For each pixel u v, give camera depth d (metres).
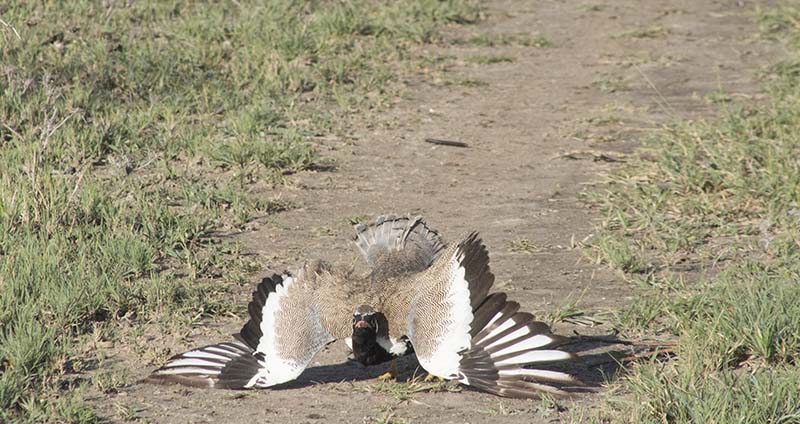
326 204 20.34
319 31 32.09
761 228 19.03
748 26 36.78
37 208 17.89
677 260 17.73
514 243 18.47
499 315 12.09
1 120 22.56
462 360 11.89
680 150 23.33
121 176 20.81
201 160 22.22
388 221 14.52
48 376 13.24
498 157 23.64
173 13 32.28
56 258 16.00
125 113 24.28
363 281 13.17
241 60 28.70
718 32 35.94
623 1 40.19
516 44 33.78
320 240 18.50
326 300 12.93
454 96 28.30
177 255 17.31
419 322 12.37
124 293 15.59
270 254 17.80
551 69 31.34
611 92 29.11
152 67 27.03
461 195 21.11
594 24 36.72
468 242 12.46
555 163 23.23
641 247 18.23
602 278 17.03
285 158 22.34
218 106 25.61
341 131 24.72
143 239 17.59
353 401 12.96
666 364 13.79
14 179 19.34
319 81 28.06
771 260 17.53
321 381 13.59
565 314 15.35
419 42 32.97
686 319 14.82
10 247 16.59
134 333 14.59
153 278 15.96
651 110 27.36
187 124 24.33
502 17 37.03
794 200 20.05
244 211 19.48
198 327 15.03
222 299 15.97
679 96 28.67
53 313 14.72
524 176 22.34
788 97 27.42
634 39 34.91
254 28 31.00
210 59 28.47
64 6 30.70
